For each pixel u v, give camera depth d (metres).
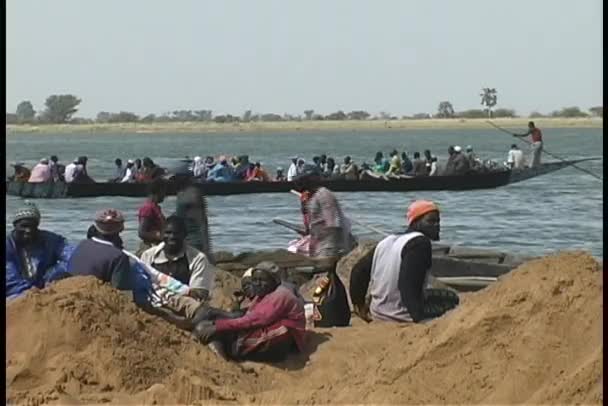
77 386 29.97
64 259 36.19
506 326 30.19
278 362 33.25
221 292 43.81
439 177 117.88
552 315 29.67
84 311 31.44
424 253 35.97
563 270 30.83
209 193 110.69
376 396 29.36
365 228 88.06
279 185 112.38
